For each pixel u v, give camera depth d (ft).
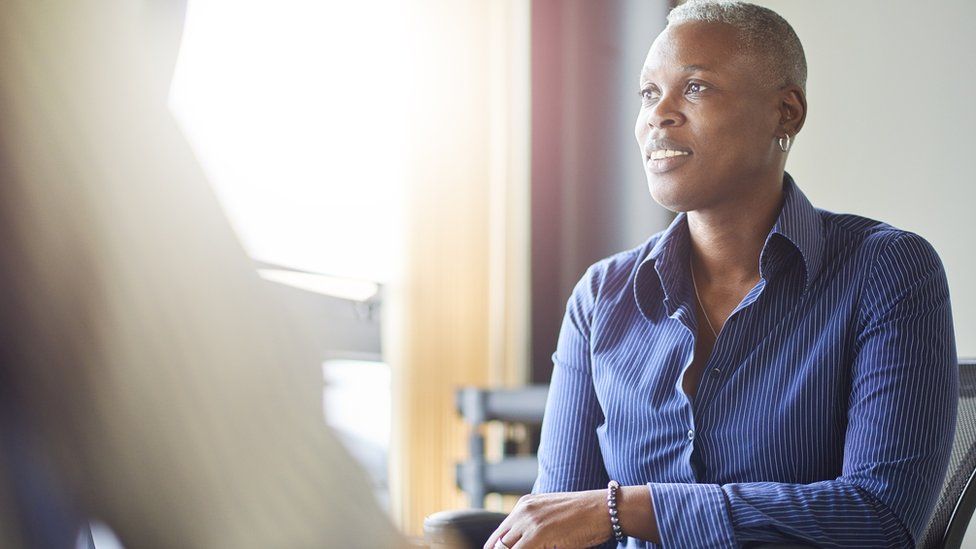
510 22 16.01
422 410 14.93
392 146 15.21
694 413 4.88
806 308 4.83
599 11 16.65
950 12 12.98
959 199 12.76
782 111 5.08
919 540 4.69
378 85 15.16
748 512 4.31
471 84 15.58
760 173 5.03
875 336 4.64
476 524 4.93
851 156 13.82
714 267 5.17
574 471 5.32
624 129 16.81
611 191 16.74
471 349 15.47
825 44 14.12
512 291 15.94
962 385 5.08
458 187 15.43
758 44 4.99
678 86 5.01
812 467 4.76
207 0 13.21
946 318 4.75
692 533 4.33
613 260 5.62
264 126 13.98
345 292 14.99
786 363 4.79
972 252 12.60
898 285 4.69
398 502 14.67
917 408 4.47
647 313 5.23
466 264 15.49
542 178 16.30
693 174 4.96
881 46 13.58
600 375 5.28
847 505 4.33
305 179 14.52
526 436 15.38
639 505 4.44
